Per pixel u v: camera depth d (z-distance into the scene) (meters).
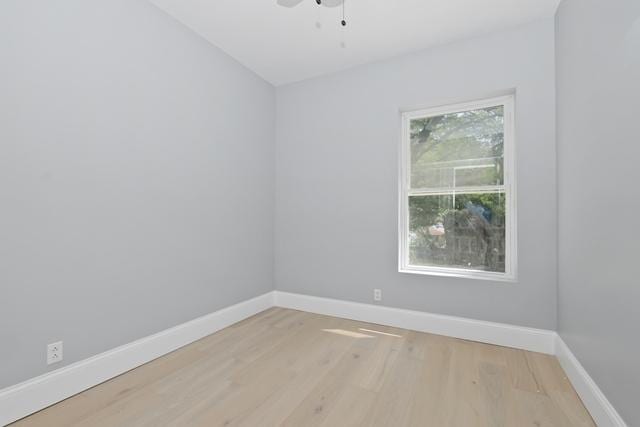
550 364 2.07
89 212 1.80
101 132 1.86
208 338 2.54
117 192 1.95
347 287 3.06
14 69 1.50
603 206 1.44
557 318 2.20
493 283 2.42
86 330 1.79
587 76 1.62
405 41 2.61
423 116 2.86
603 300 1.45
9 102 1.48
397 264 2.82
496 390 1.78
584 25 1.66
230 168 2.88
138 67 2.08
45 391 1.60
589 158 1.60
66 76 1.70
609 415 1.34
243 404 1.66
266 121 3.36
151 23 2.16
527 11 2.20
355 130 3.03
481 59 2.48
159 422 1.51
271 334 2.63
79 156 1.75
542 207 2.25
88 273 1.80
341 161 3.10
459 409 1.61
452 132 2.75
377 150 2.92
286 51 2.79
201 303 2.57
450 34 2.50
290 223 3.40
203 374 1.97
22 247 1.53
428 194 2.83
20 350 1.52
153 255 2.18
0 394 1.45
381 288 2.89
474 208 2.64
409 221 2.91
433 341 2.47
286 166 3.44
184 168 2.41
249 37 2.58
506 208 2.51
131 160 2.03
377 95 2.93
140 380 1.89
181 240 2.39
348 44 2.66
